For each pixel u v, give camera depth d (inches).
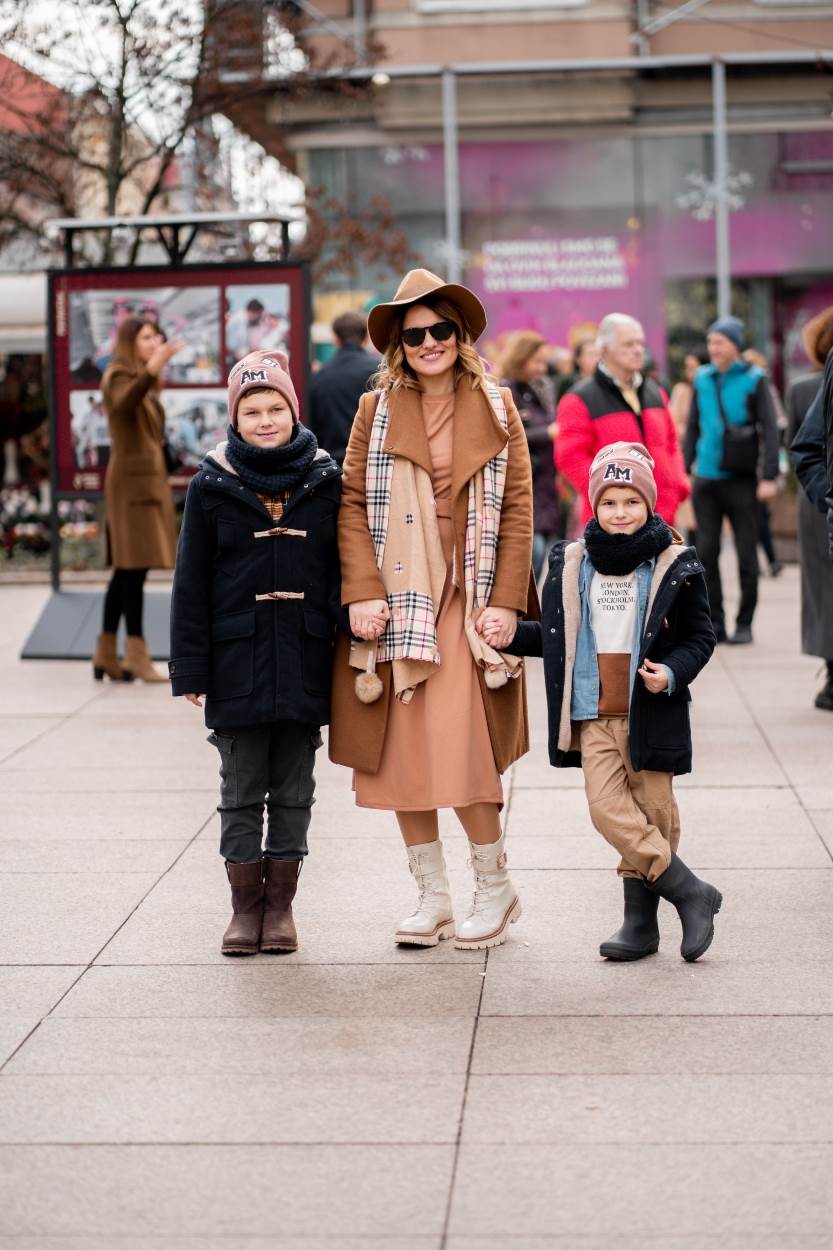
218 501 213.6
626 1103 164.2
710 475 504.1
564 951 215.3
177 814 296.5
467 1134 157.5
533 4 893.8
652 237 906.7
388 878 251.3
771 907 232.8
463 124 901.2
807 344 317.1
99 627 509.7
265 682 211.9
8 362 960.3
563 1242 136.0
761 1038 181.8
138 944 221.5
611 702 204.2
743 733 363.6
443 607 212.4
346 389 434.6
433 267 908.0
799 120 897.5
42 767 339.3
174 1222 141.1
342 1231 138.8
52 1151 155.5
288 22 766.5
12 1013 194.5
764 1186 145.3
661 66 893.2
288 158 903.1
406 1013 192.5
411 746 212.2
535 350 517.7
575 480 350.0
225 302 502.3
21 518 893.8
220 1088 170.2
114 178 732.0
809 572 384.2
